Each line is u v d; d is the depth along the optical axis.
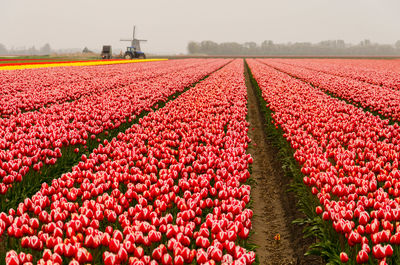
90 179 8.00
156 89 23.75
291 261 6.93
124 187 8.01
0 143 9.87
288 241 7.64
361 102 19.09
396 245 5.46
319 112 15.80
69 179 7.37
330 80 31.48
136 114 16.09
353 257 5.54
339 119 14.73
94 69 46.12
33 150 9.26
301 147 10.15
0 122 12.66
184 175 8.12
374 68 56.59
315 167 8.86
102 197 6.79
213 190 7.19
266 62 78.50
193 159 9.09
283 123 13.62
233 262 4.69
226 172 8.00
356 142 10.74
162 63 67.94
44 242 5.68
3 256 5.61
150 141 10.75
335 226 5.86
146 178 7.75
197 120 14.49
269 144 14.48
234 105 17.69
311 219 7.48
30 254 5.13
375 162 9.18
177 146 10.93
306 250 6.98
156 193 7.00
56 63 63.50
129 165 8.86
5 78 29.56
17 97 19.39
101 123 13.29
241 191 7.22
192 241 5.81
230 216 6.17
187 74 37.28
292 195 9.30
